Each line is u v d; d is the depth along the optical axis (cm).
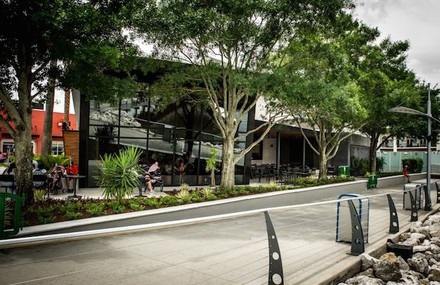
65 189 1380
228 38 1119
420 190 1445
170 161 1761
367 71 1912
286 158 3362
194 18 989
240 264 577
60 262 557
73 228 728
